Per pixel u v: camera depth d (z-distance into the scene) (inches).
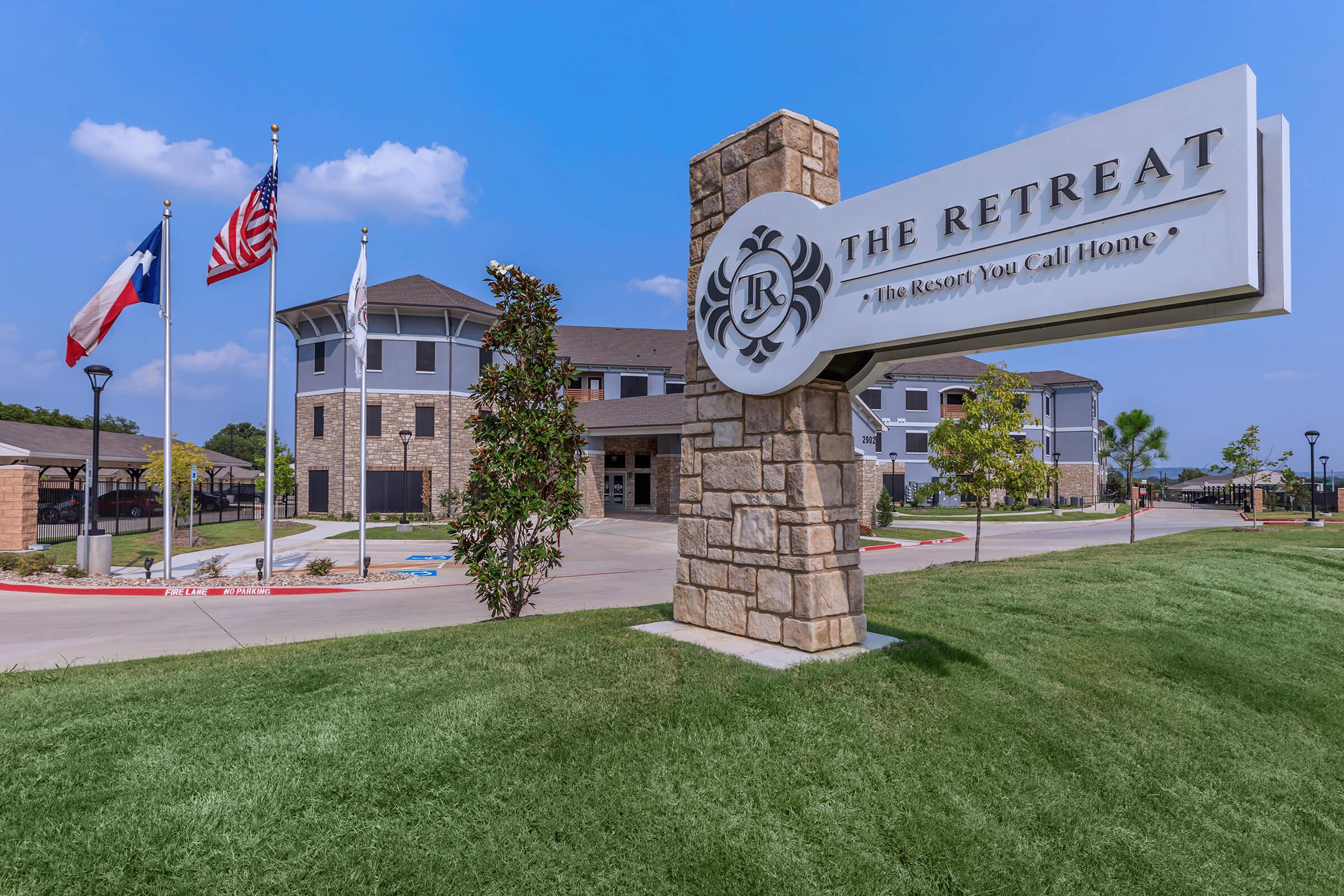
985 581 434.6
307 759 165.8
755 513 275.1
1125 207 180.9
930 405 1966.0
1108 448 792.9
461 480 1406.3
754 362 272.1
